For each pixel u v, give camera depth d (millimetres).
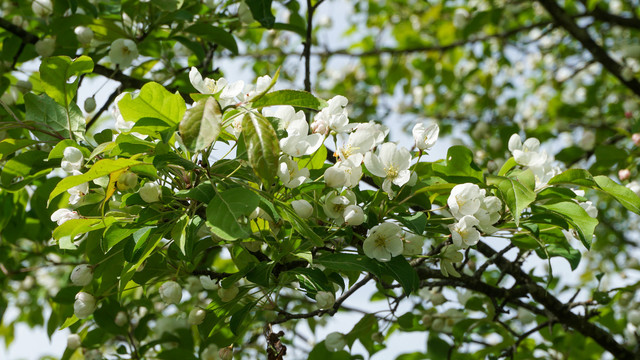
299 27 4453
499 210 2340
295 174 2164
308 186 2314
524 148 2527
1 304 4508
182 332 3850
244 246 2373
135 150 2182
